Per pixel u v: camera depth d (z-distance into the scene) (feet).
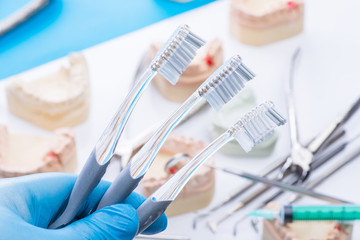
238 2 3.90
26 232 1.85
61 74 3.57
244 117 1.60
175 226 2.95
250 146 1.58
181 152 3.11
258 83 3.66
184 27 1.62
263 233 2.84
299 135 3.32
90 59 3.91
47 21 4.37
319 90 3.61
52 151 3.07
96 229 1.85
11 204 1.98
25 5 4.57
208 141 3.35
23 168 3.02
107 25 4.32
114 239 1.84
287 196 3.05
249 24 3.82
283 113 3.45
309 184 3.05
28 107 3.43
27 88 3.42
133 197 2.12
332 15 4.14
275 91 3.59
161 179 2.91
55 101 3.34
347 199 3.03
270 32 3.87
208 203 3.05
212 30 4.07
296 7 3.85
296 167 3.07
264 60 3.82
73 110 3.40
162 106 3.56
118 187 1.82
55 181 2.13
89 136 3.42
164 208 1.80
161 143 1.71
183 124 3.42
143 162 1.74
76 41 4.21
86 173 1.76
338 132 3.24
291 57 3.73
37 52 4.16
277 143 3.31
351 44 3.91
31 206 2.06
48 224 2.13
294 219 2.71
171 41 1.61
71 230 1.87
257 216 2.79
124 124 1.70
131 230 1.83
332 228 2.75
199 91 1.61
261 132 1.57
